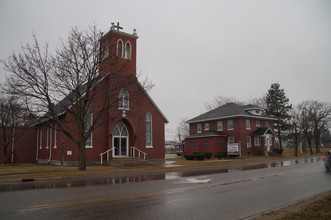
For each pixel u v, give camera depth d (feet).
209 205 29.55
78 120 72.33
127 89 95.81
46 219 24.06
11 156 114.62
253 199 32.86
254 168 78.33
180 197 33.91
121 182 49.88
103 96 91.56
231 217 24.89
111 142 92.17
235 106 157.69
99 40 70.90
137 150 97.55
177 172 70.64
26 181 53.21
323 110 200.54
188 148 164.35
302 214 23.84
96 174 61.72
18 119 107.86
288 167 77.92
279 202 31.22
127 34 101.04
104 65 84.48
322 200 29.25
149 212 26.45
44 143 109.91
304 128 163.63
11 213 26.16
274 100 198.08
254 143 149.89
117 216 24.99
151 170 70.69
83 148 70.49
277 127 192.85
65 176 57.72
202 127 166.30
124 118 95.50
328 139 292.61
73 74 67.26
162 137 106.01
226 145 148.97
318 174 58.65
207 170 75.77
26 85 64.13
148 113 103.65
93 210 27.22
